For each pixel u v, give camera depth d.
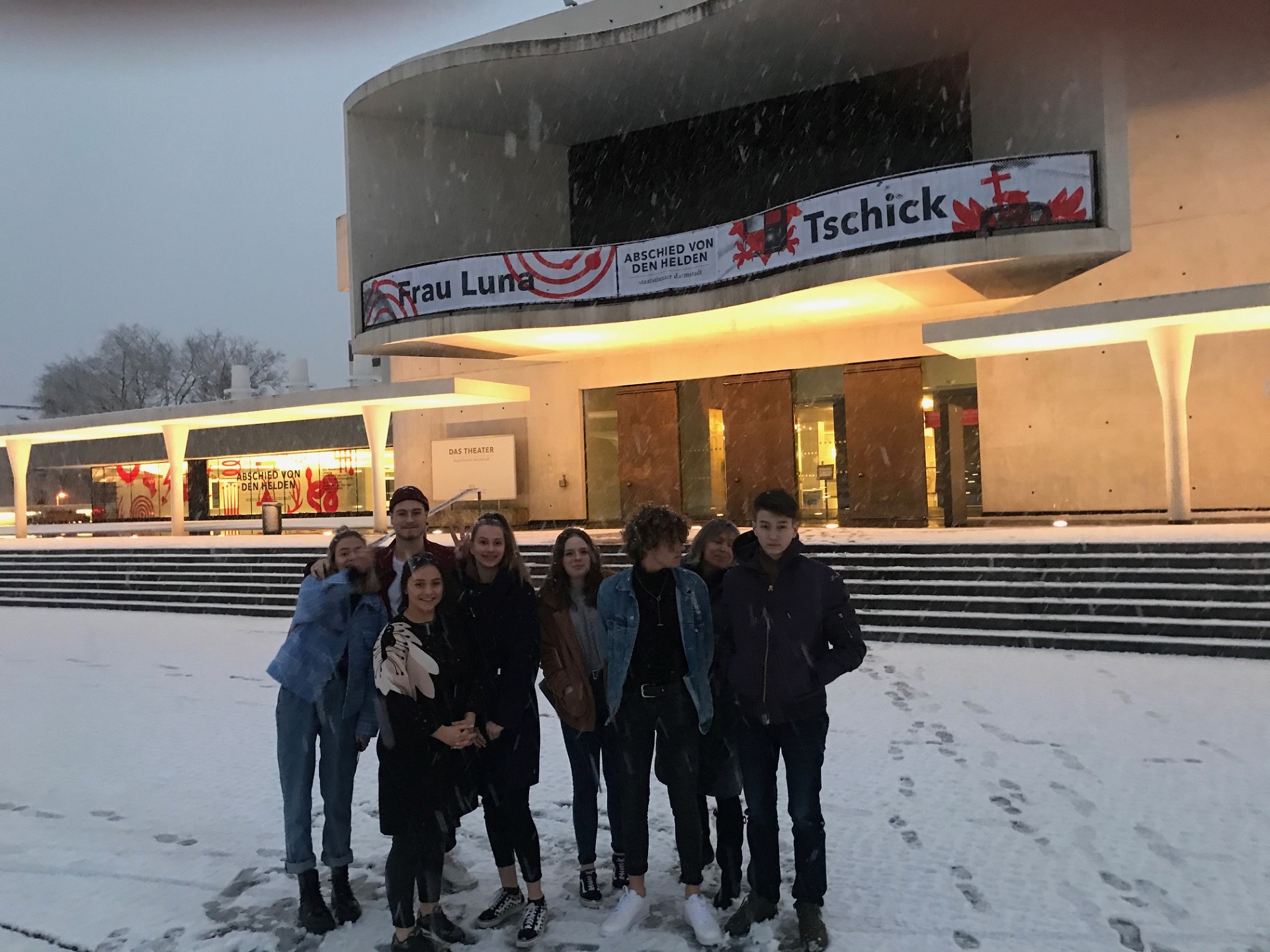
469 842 4.89
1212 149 16.61
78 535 32.84
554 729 7.25
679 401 21.48
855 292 15.74
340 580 4.04
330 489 30.83
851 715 7.07
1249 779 5.23
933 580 11.63
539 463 23.06
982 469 18.45
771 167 21.00
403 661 3.60
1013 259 14.05
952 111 18.89
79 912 4.11
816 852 3.58
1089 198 13.98
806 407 20.14
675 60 18.61
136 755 6.71
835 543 12.98
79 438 26.69
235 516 32.72
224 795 5.72
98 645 12.43
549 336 19.09
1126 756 5.75
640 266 17.56
